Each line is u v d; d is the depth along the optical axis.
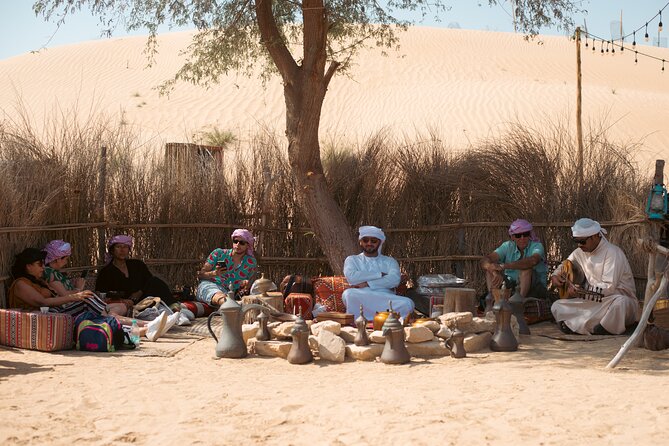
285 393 4.97
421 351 6.50
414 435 3.91
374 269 7.66
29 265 7.18
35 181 8.10
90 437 3.99
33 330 6.58
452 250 9.33
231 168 9.91
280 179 9.59
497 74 41.56
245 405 4.63
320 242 8.82
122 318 7.29
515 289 8.08
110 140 9.41
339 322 6.86
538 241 8.23
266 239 9.53
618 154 8.84
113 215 9.24
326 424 4.17
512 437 3.84
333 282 7.87
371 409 4.45
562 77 43.22
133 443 3.91
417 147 9.91
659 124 28.52
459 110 30.80
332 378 5.57
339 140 10.65
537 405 4.45
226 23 9.56
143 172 9.45
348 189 9.57
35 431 4.09
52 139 8.88
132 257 9.37
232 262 8.54
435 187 9.38
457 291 7.11
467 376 5.54
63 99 33.25
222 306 6.50
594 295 7.30
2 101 33.44
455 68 41.56
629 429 3.91
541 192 8.91
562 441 3.76
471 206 9.23
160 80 36.56
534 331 7.66
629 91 36.06
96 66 39.31
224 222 9.49
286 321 6.96
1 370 5.71
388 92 34.91
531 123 28.16
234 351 6.40
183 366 6.04
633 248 7.88
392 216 9.50
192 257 9.43
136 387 5.16
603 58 48.91
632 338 5.86
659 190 7.41
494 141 9.58
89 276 8.75
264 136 10.08
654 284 6.35
